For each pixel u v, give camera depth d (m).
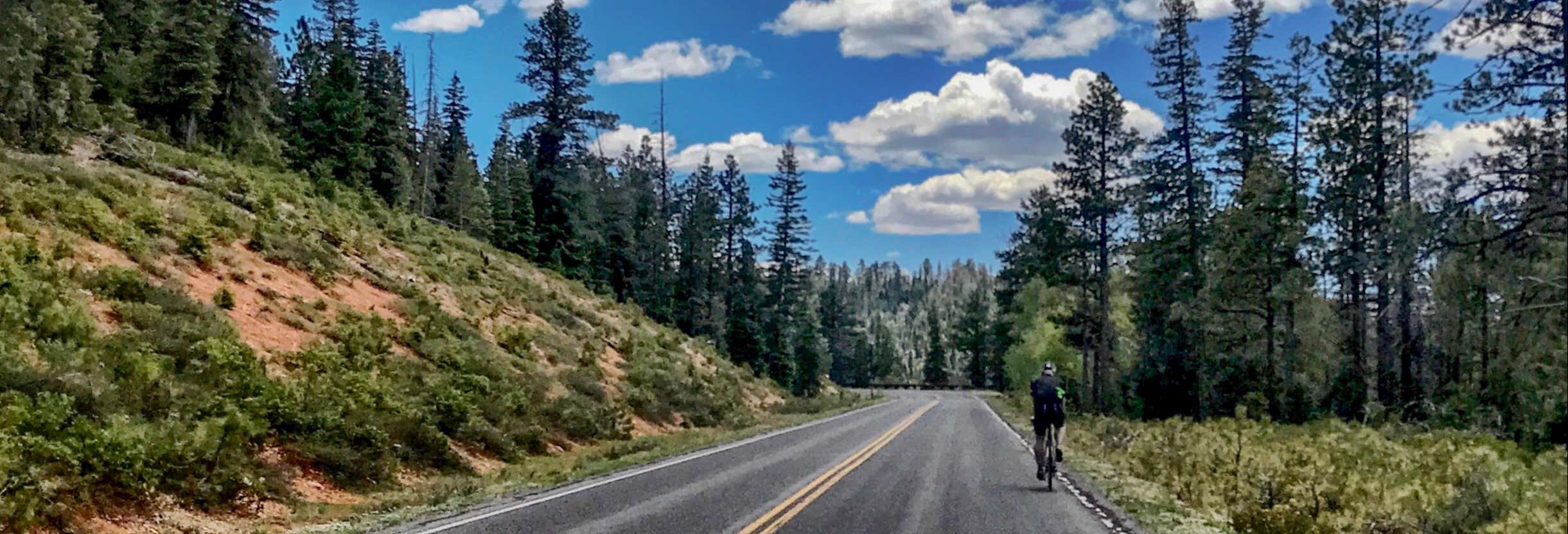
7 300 12.98
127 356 13.03
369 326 21.58
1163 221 42.16
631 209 72.12
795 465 17.59
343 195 38.31
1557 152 15.96
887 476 15.93
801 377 81.19
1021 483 15.53
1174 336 37.47
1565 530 10.27
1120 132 45.50
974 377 122.38
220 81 41.25
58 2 28.59
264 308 19.75
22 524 8.52
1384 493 12.03
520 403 21.33
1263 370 35.03
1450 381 26.44
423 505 12.17
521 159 67.12
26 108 25.25
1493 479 12.11
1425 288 25.59
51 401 10.48
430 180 67.12
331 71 48.84
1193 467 16.38
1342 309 34.84
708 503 12.30
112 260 18.00
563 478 15.30
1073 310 53.38
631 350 36.09
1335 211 31.41
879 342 149.25
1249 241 33.09
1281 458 15.10
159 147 30.89
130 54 37.03
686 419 31.12
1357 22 30.05
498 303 32.09
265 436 13.19
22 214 17.72
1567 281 16.33
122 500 10.03
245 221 25.14
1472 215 18.11
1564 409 18.53
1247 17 36.81
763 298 86.56
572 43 57.03
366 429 14.91
